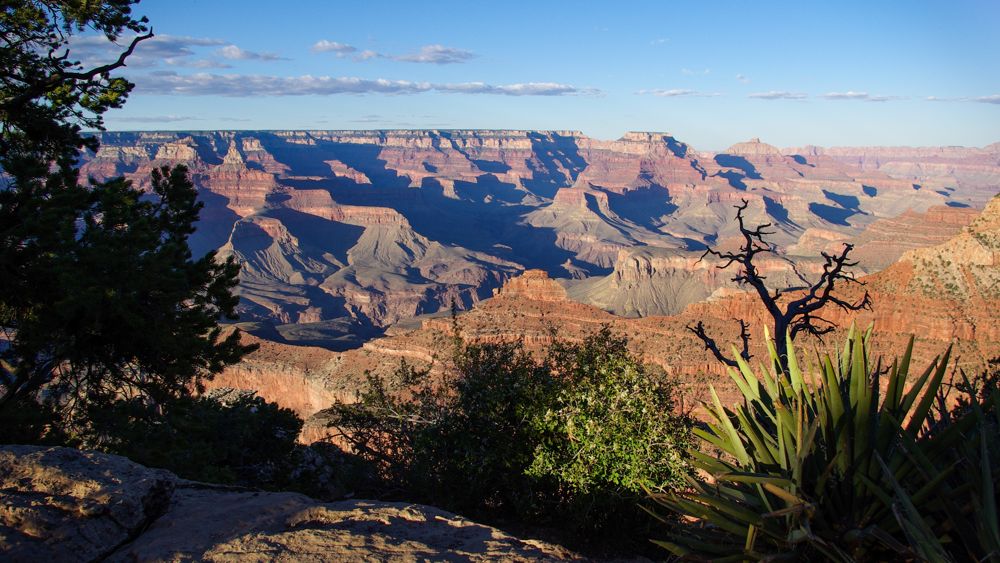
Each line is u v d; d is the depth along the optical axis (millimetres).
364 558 6871
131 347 15734
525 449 12969
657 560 11414
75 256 14414
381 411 16375
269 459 20625
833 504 5367
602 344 14070
